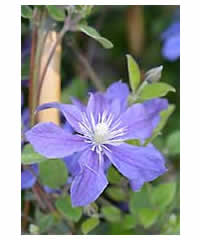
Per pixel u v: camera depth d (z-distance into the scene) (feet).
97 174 1.10
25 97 1.70
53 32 1.35
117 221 1.37
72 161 1.23
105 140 1.18
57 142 1.10
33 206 1.52
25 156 1.20
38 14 1.31
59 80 1.35
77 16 1.28
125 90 1.29
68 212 1.25
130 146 1.18
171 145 1.47
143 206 1.38
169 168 1.69
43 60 1.33
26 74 1.53
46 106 1.13
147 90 1.25
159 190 1.38
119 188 1.44
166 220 1.40
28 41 1.67
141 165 1.14
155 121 1.28
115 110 1.24
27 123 1.51
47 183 1.27
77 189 1.07
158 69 1.27
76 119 1.16
